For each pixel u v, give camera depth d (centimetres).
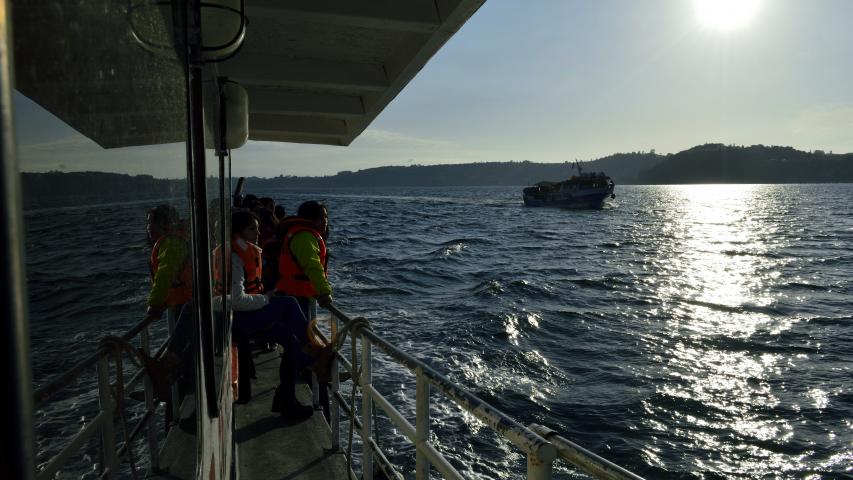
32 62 55
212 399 167
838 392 1659
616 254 4966
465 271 3703
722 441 1348
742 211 12975
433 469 1091
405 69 407
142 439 102
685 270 4038
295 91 534
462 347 1917
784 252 5356
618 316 2530
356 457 977
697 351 2044
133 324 96
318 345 412
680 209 13512
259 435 461
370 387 348
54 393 65
